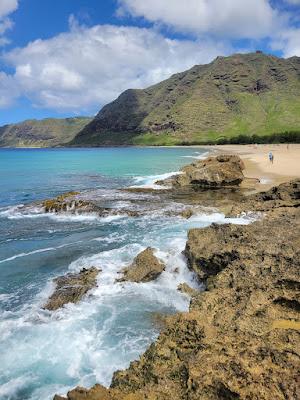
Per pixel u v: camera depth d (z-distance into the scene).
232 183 40.09
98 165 85.62
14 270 17.48
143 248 19.50
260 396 6.21
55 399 7.36
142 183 48.56
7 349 10.74
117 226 25.11
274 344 7.65
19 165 90.38
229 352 7.38
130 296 14.02
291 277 10.02
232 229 15.50
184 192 37.44
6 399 8.91
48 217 28.62
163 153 145.12
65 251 20.19
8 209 31.59
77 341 11.12
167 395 6.88
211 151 139.88
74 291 14.31
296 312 9.38
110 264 17.33
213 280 11.70
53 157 138.75
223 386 6.49
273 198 26.52
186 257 16.45
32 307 13.48
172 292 14.37
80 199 33.84
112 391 7.39
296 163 62.34
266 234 14.09
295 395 6.16
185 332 8.51
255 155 89.31
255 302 9.56
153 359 7.96
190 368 6.99
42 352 10.61
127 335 11.43
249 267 11.35
